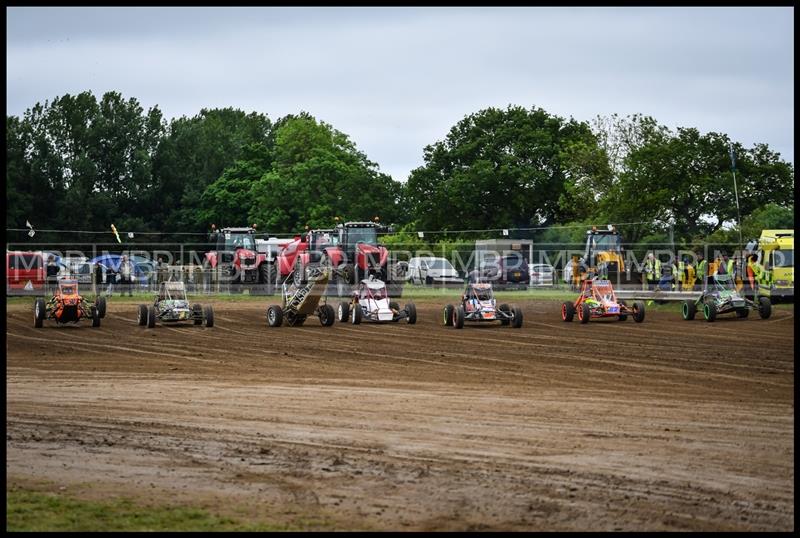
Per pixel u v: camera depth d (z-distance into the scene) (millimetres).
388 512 19844
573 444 25406
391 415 29656
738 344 49844
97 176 180250
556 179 143500
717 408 30453
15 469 23453
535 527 18891
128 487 21844
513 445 25344
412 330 60219
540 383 36438
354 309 65125
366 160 170875
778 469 22750
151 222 182000
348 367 41844
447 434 26766
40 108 182250
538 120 151500
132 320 69625
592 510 19859
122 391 35062
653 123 130500
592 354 46000
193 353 47906
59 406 31844
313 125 172125
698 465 23156
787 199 108812
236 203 172000
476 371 40188
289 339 54750
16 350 49781
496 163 146500
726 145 109500
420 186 151000
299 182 156375
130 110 186750
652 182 109188
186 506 20375
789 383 36062
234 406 31531
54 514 19828
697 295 75250
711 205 109000
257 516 19641
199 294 98125
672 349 47781
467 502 20453
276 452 24891
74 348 50688
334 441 26062
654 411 30000
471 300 62031
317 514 19766
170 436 26922
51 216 173375
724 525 18938
